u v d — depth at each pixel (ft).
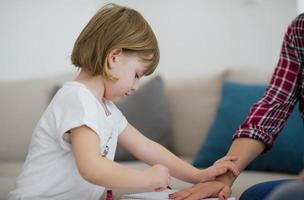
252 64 9.84
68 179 4.58
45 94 9.44
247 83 8.39
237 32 9.95
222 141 7.81
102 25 4.65
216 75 8.99
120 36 4.56
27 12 10.55
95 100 4.53
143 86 8.90
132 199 4.62
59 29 10.57
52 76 9.66
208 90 8.93
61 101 4.54
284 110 5.22
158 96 8.86
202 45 10.23
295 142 7.18
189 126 8.87
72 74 9.68
